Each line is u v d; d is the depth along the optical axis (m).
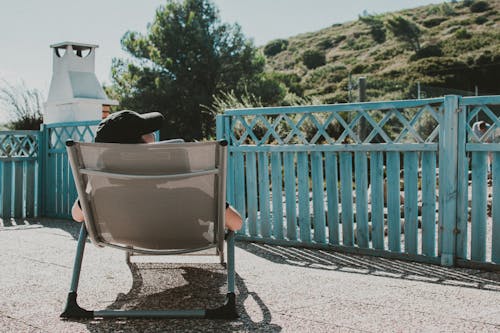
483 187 4.55
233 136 6.04
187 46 32.19
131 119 3.71
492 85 41.72
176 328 3.08
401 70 46.53
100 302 3.63
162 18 32.78
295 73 57.56
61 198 8.09
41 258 5.07
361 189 5.21
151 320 3.22
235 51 33.03
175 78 31.69
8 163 8.05
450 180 4.66
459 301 3.60
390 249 5.06
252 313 3.34
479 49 46.72
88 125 7.70
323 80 49.53
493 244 4.54
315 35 66.94
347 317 3.25
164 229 3.54
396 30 54.38
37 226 7.30
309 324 3.12
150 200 3.42
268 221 5.81
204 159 3.32
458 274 4.41
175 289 3.95
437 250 5.18
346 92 40.78
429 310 3.38
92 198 3.50
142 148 3.27
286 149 5.62
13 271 4.52
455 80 43.16
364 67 50.84
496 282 4.14
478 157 4.56
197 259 4.99
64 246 5.72
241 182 6.00
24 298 3.70
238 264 4.80
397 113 4.96
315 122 5.45
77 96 8.43
